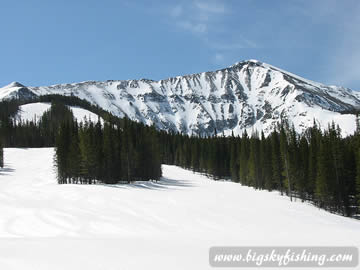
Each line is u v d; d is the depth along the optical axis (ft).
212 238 67.97
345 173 197.57
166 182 285.02
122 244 55.36
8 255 45.52
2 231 76.69
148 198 147.84
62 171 225.15
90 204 120.98
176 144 536.01
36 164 316.40
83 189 163.94
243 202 157.69
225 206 136.26
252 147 288.30
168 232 80.89
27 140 504.02
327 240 67.62
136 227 85.30
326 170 190.39
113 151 240.12
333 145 198.90
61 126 248.32
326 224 112.98
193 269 40.34
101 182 234.99
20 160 336.49
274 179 258.37
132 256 45.62
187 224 92.94
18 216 91.04
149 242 58.54
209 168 387.75
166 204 130.00
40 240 59.82
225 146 416.87
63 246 52.70
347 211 192.65
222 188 253.44
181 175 375.25
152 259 44.19
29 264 41.06
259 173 271.90
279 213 128.47
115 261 42.83
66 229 80.23
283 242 62.64
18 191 155.94
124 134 258.57
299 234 81.56
